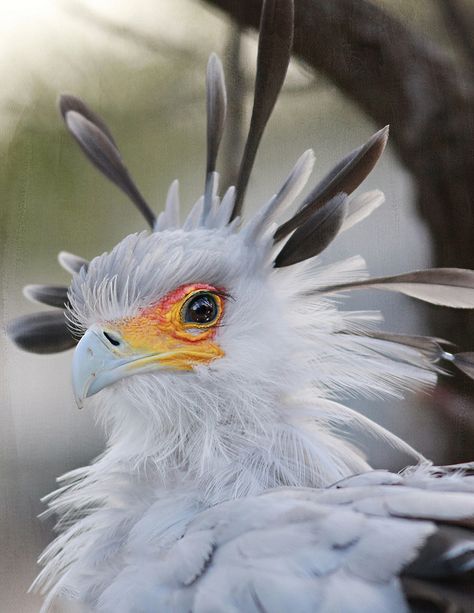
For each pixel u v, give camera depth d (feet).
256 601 6.46
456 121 7.17
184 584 6.52
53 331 6.99
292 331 6.87
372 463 7.22
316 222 6.81
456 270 6.81
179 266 6.84
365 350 6.86
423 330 7.13
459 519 6.48
